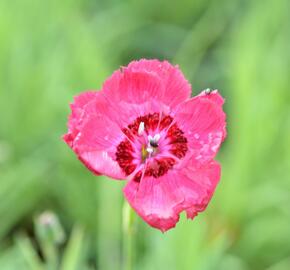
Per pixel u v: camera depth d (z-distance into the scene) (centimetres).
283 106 44
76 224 42
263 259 42
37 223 34
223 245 40
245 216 42
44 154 44
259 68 44
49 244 34
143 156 31
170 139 31
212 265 38
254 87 43
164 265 38
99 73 44
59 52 45
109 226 39
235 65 45
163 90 31
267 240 41
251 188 42
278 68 45
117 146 30
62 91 44
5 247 42
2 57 45
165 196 30
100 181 40
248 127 42
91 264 42
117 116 30
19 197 42
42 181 43
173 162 30
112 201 39
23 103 44
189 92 31
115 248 40
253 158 42
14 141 44
